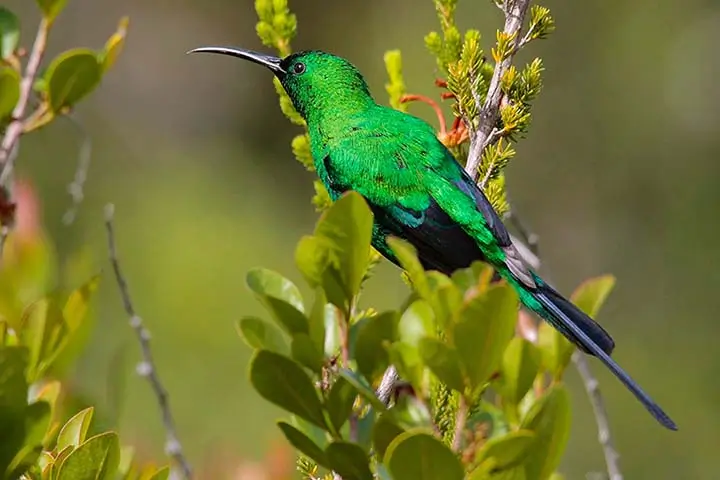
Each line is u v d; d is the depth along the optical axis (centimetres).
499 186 764
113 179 1762
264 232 1755
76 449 516
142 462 794
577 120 1917
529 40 685
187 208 1734
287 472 743
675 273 1836
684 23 1917
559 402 471
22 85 737
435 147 755
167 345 1460
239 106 2155
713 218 1845
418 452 439
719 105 1877
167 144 2022
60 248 1616
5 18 752
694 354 1744
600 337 666
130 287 1523
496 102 698
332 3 2014
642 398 632
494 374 503
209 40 2195
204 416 1405
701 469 1577
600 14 1933
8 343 629
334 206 485
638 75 1917
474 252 733
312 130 806
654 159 1889
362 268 493
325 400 480
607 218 1883
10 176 780
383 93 1869
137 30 2152
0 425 487
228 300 1534
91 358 1346
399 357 477
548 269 789
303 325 489
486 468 455
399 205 750
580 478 1561
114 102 2066
